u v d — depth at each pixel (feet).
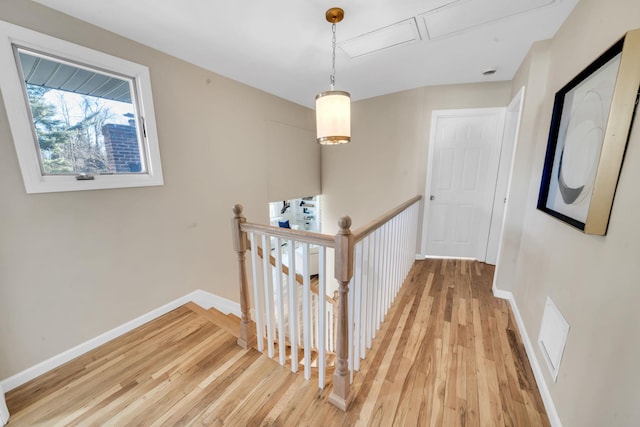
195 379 4.86
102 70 5.82
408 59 7.63
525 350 5.63
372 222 4.99
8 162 4.64
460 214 11.11
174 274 7.59
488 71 8.54
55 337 5.36
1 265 4.66
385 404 4.30
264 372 5.01
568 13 5.26
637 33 2.82
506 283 7.82
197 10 5.16
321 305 4.23
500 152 9.94
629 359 2.59
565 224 4.35
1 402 3.97
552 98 5.88
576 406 3.47
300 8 5.18
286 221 15.88
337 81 9.42
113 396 4.52
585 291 3.56
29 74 4.88
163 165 7.06
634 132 2.85
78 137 5.61
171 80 7.07
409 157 11.16
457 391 4.58
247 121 9.67
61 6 4.90
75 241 5.56
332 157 13.76
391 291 7.23
